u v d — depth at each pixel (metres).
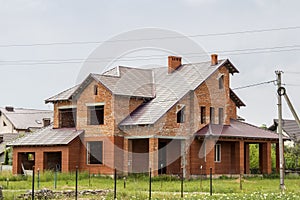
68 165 43.66
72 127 46.66
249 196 24.20
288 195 24.52
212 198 23.58
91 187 32.81
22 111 86.62
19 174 45.03
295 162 60.09
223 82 45.84
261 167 47.38
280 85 35.34
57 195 27.23
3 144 71.56
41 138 46.00
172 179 40.16
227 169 45.66
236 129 45.59
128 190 30.09
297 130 72.00
